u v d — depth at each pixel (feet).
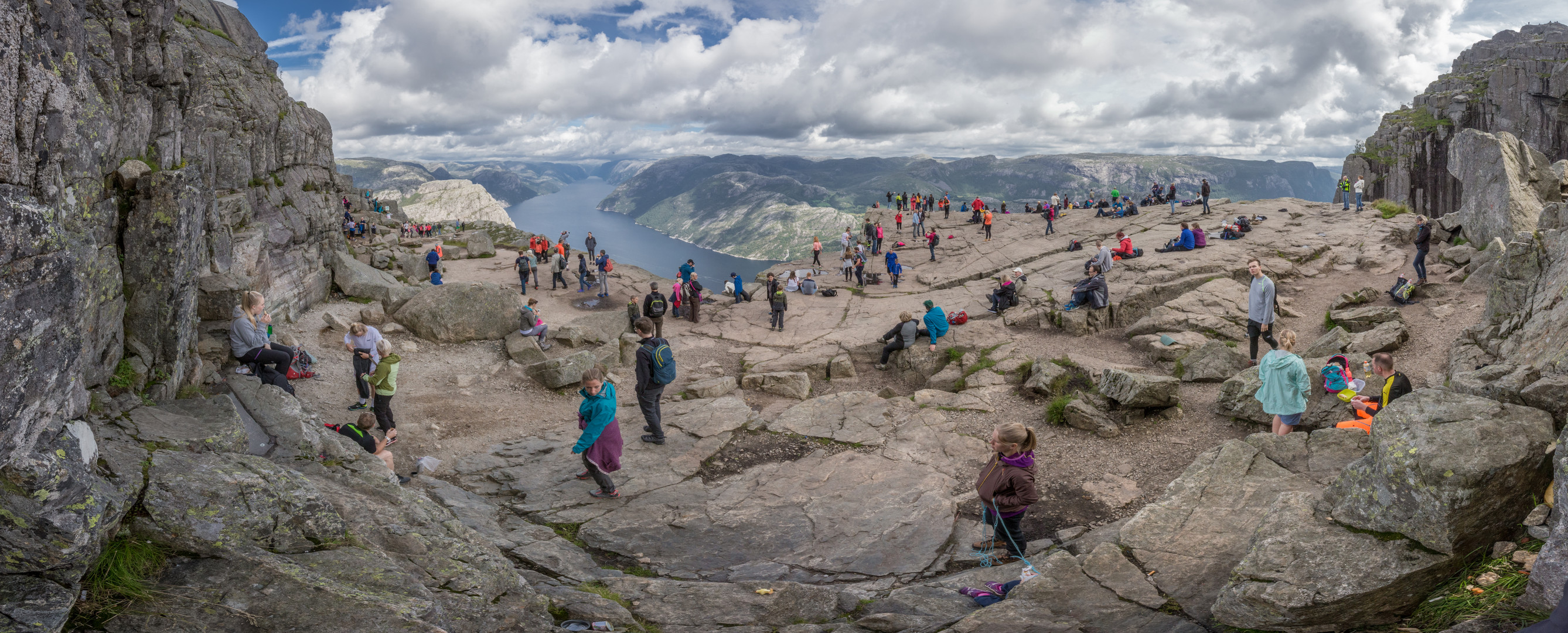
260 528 14.79
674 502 30.30
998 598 18.90
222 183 53.72
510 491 31.81
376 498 22.26
